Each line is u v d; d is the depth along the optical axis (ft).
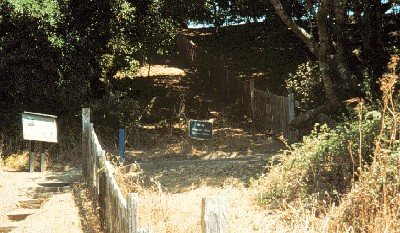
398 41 69.10
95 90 61.41
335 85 57.57
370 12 65.21
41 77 55.67
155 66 102.53
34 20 54.24
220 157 52.21
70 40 55.67
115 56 62.69
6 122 55.47
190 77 95.09
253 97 71.31
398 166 25.11
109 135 57.98
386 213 22.97
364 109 37.42
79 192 37.35
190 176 40.88
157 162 47.01
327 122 52.90
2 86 55.57
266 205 30.25
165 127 67.10
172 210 29.07
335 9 57.98
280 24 84.38
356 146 30.27
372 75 55.21
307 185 31.12
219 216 13.23
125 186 33.40
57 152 51.96
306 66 63.16
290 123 57.00
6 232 30.66
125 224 20.79
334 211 25.54
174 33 72.74
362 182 25.55
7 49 55.36
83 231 29.35
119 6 58.85
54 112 57.98
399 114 28.89
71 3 57.36
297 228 24.86
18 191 38.68
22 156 49.49
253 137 61.93
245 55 97.45
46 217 32.60
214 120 72.69
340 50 59.47
